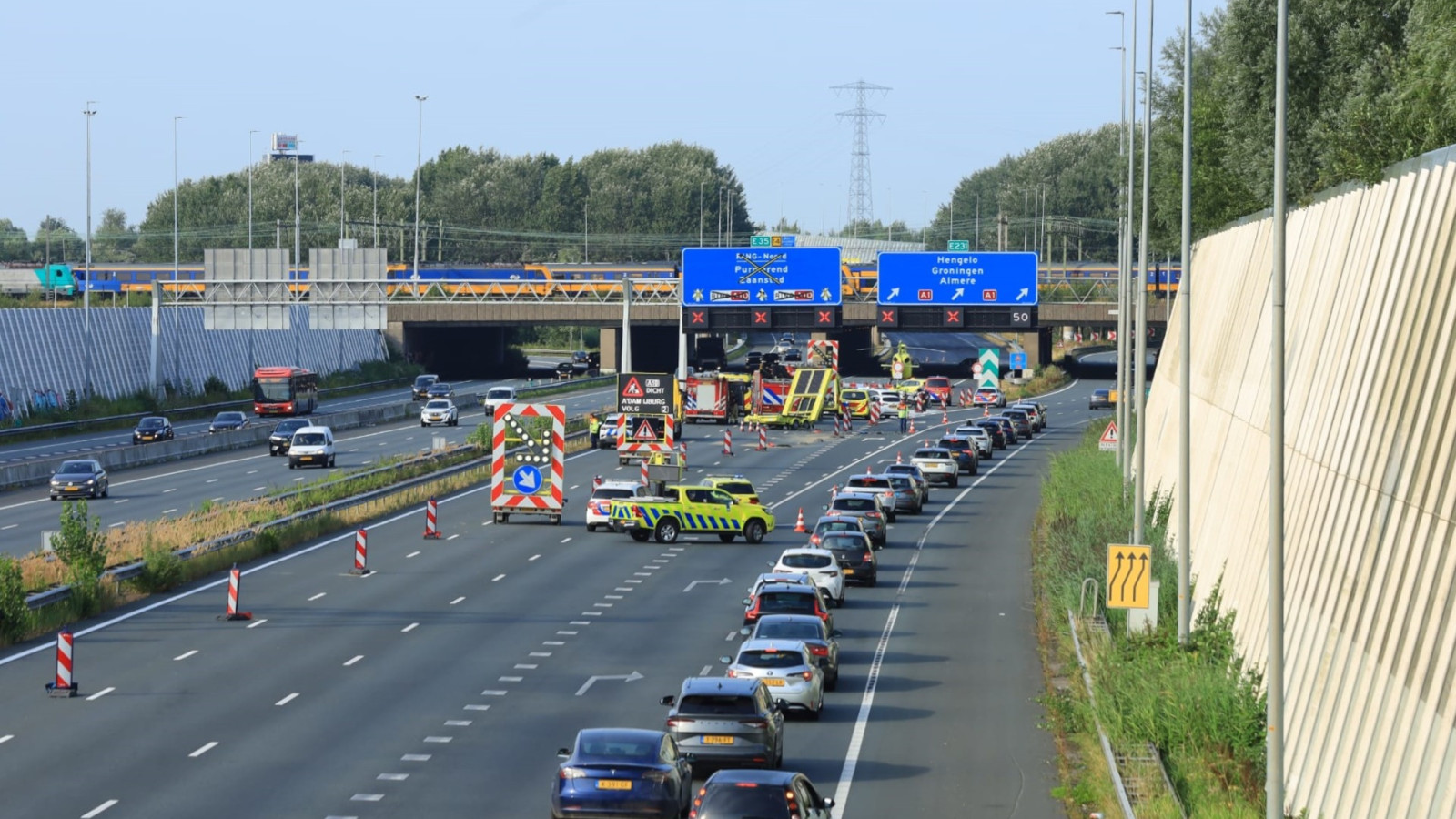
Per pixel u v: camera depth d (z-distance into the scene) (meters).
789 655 115.44
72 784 94.75
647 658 137.50
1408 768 75.56
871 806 92.25
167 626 152.38
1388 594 86.44
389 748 104.94
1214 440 169.38
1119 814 87.12
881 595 177.88
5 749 103.62
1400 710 79.19
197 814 88.25
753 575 187.75
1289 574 112.75
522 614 159.75
